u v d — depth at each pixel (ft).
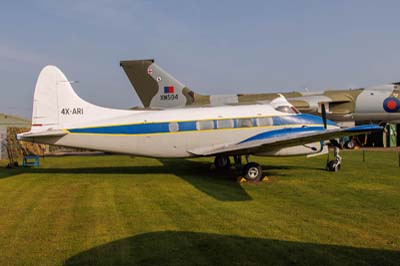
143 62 89.81
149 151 50.03
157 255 19.61
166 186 42.22
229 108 51.80
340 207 30.45
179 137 49.49
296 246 20.74
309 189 39.04
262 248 20.47
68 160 81.41
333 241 21.56
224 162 58.18
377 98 102.27
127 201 33.81
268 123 50.96
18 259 19.36
